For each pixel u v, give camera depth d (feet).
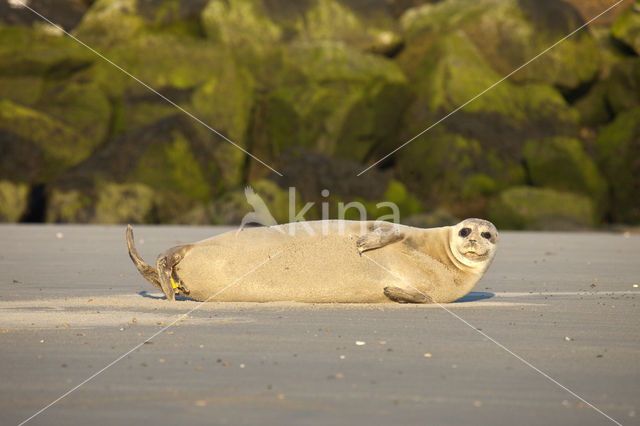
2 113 243.19
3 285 56.49
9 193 224.94
